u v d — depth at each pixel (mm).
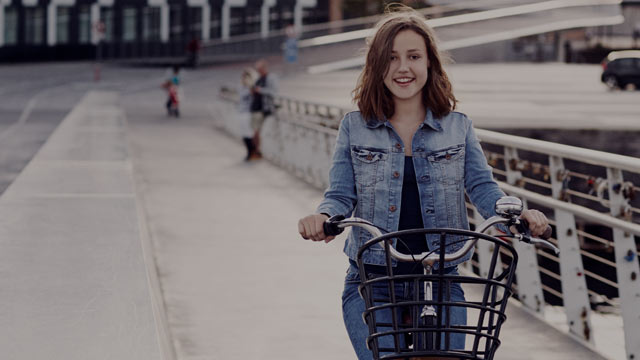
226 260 8328
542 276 10086
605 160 5457
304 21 59969
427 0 54969
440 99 3580
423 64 3531
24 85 44000
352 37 51844
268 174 14938
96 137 18578
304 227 3291
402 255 3217
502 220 3217
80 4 57531
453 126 3580
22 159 17016
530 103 34531
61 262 6832
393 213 3527
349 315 3504
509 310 6750
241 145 19812
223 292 7148
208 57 55438
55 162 13844
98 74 47000
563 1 55031
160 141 20234
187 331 6102
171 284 7391
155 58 57750
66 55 57750
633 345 5535
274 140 16906
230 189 13102
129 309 5570
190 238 9367
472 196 3588
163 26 57750
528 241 3195
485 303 3102
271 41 55594
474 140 3619
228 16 58812
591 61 54031
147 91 41594
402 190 3549
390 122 3605
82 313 5477
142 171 14953
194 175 14594
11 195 10359
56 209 9344
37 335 5031
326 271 7926
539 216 3217
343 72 48969
